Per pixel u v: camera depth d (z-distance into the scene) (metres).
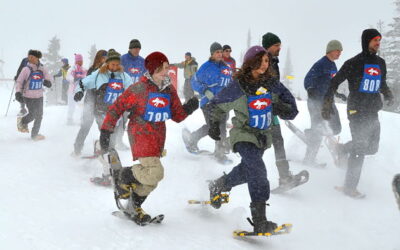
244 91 3.46
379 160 6.15
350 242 3.46
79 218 3.45
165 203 4.20
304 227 3.75
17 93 7.04
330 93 4.95
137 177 3.36
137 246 2.91
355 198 4.69
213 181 3.93
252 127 3.55
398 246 3.40
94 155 5.73
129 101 3.39
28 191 4.13
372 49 4.77
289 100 3.68
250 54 3.44
